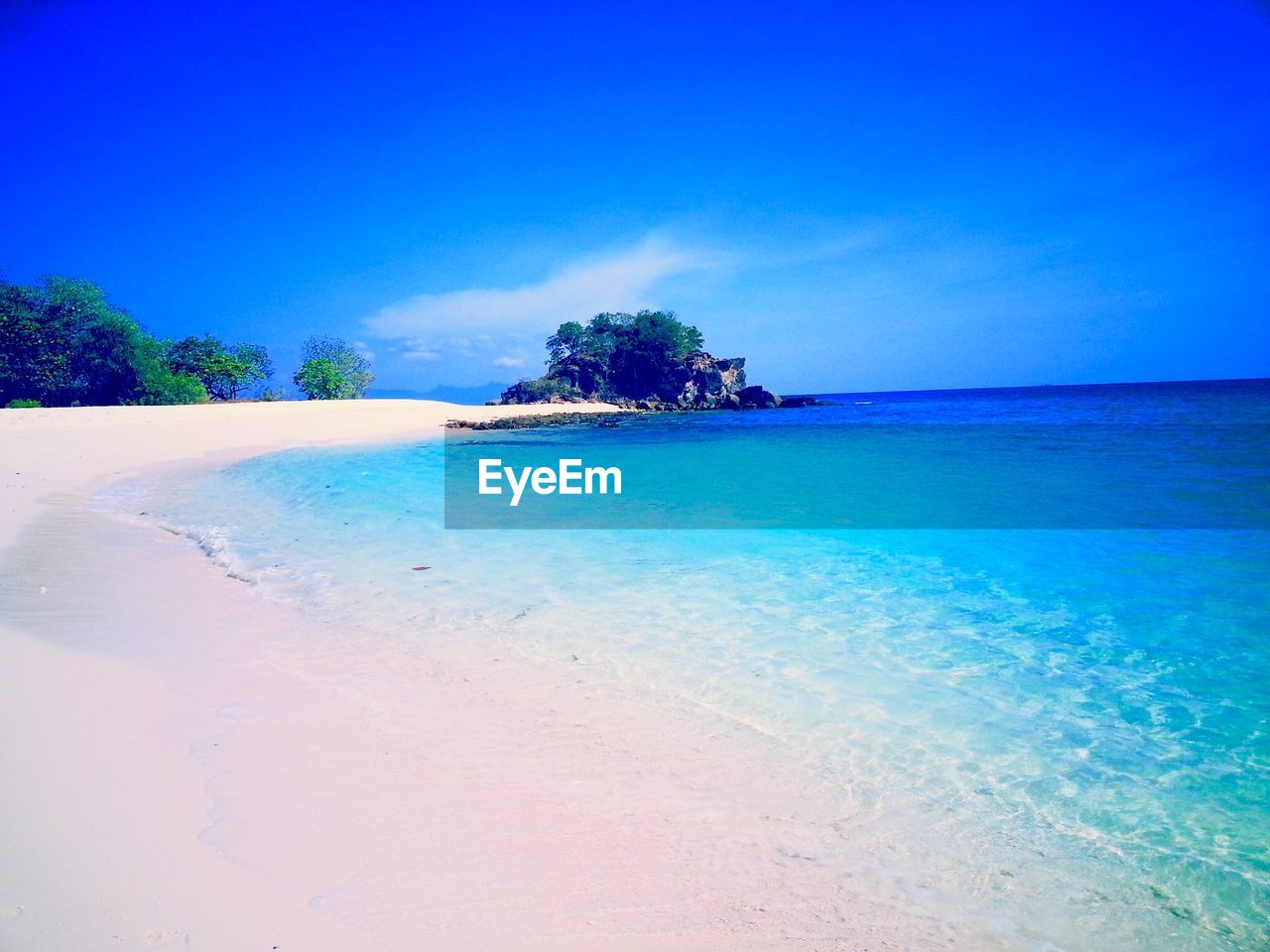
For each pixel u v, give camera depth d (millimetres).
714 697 5102
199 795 3607
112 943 2484
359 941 2629
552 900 2971
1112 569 8312
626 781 4008
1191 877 3205
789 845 3451
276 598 7484
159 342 66562
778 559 9102
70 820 3271
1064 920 2953
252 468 20219
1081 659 5668
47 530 10547
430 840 3357
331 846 3260
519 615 6918
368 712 4789
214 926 2631
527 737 4516
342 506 13531
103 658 5461
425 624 6668
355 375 79688
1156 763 4141
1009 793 3879
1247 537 9672
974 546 9648
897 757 4277
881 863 3330
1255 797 3777
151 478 17516
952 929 2898
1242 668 5402
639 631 6457
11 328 57250
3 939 2453
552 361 116000
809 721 4734
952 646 6016
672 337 109688
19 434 24219
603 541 10250
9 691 4688
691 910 2959
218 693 4988
